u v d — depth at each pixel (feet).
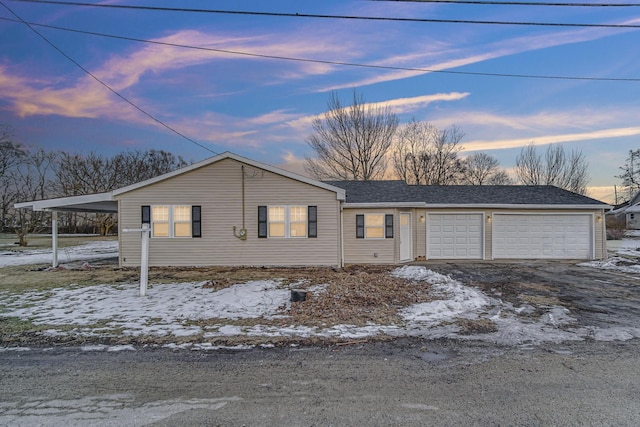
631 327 18.56
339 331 17.75
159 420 9.45
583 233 50.06
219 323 19.24
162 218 42.19
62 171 111.04
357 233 46.19
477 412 9.84
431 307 21.89
